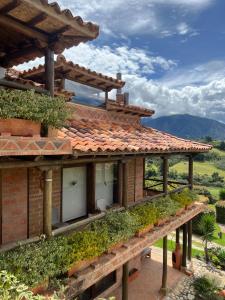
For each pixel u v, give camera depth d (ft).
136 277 45.98
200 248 69.15
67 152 18.67
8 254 17.87
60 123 18.52
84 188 31.55
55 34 18.81
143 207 32.24
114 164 35.68
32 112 16.40
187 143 40.32
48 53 19.71
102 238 24.31
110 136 29.04
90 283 22.80
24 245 19.04
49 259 18.93
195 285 44.55
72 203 30.07
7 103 15.65
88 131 28.14
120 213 27.81
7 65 24.72
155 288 42.88
